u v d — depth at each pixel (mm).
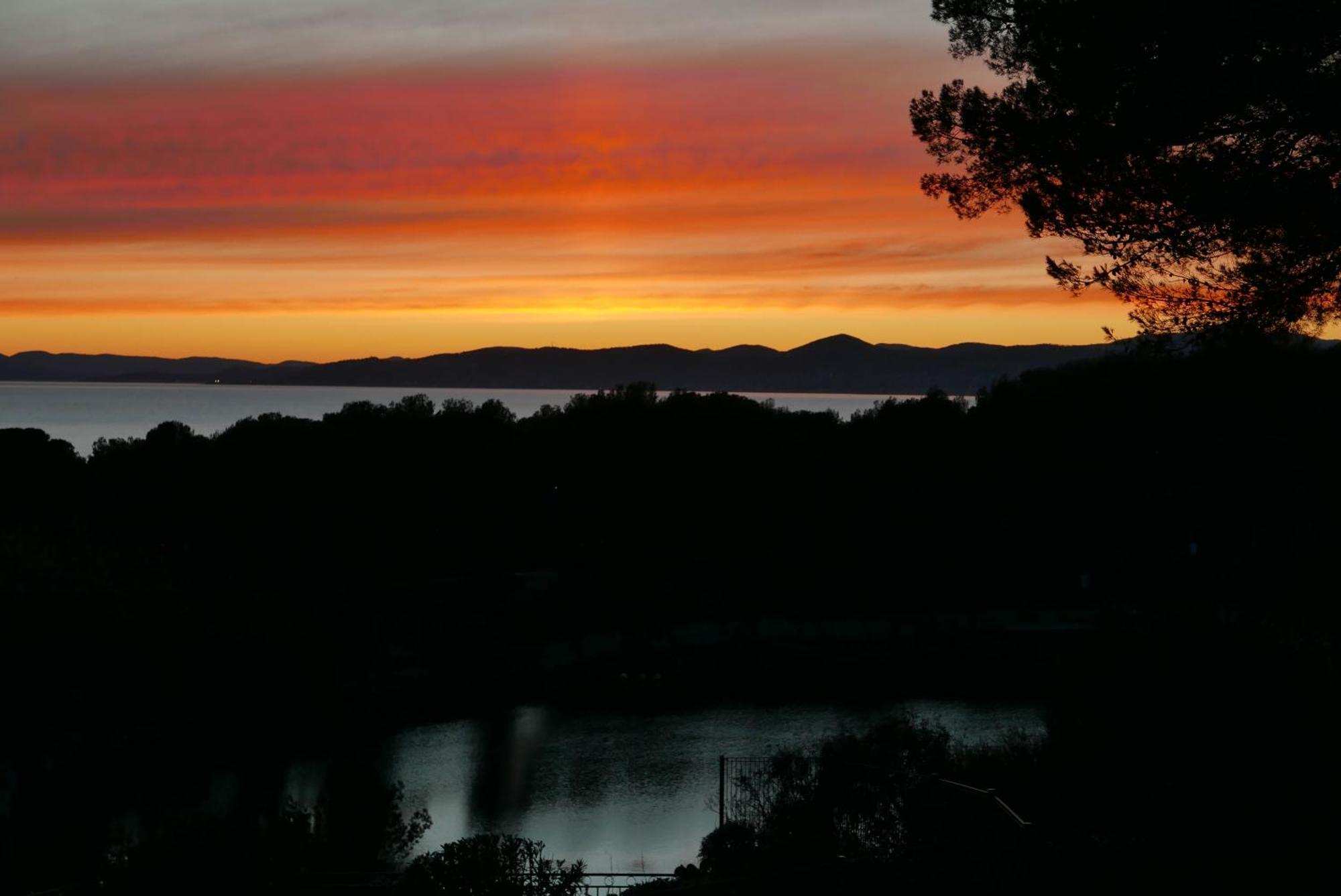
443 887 17188
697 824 38375
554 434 85688
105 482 76062
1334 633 25328
